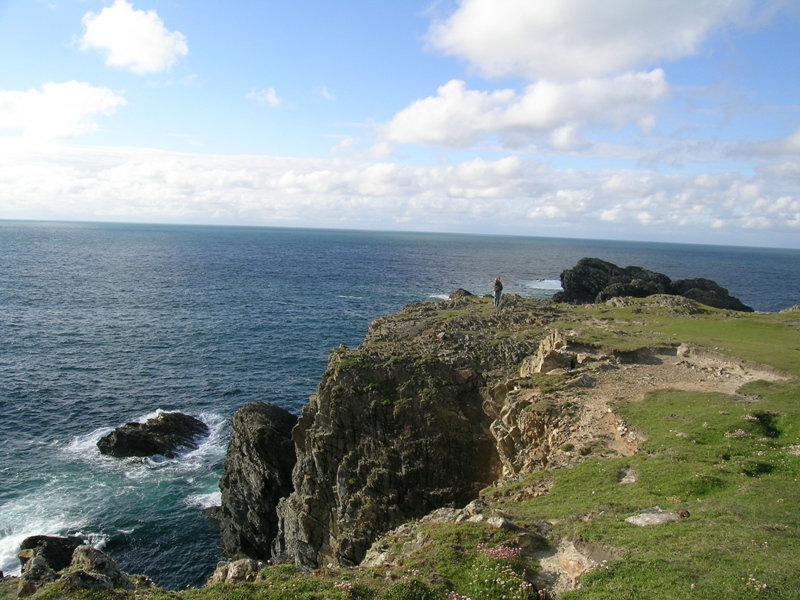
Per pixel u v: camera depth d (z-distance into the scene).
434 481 31.94
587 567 14.20
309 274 165.50
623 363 35.31
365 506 31.36
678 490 18.34
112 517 39.78
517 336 42.44
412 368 35.12
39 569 16.03
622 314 52.75
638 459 21.64
